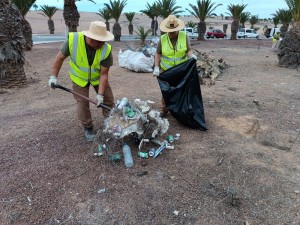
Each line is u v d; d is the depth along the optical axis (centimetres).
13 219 285
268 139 451
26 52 1499
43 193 318
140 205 304
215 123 504
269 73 986
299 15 1138
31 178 341
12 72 719
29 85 768
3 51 698
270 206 305
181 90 461
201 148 415
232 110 573
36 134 451
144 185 332
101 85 390
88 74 393
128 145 411
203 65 874
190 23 3675
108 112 424
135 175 349
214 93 689
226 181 343
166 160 382
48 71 973
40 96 672
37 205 302
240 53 1627
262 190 329
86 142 423
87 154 390
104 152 386
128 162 362
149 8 2734
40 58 1285
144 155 383
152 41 1185
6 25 689
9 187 326
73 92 393
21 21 733
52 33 4009
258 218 290
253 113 561
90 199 310
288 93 715
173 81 468
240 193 323
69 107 582
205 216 292
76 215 290
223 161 383
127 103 394
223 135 459
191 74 459
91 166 365
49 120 509
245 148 419
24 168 361
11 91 710
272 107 600
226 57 1408
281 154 407
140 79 834
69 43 373
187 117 463
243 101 632
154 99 632
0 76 710
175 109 464
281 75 952
